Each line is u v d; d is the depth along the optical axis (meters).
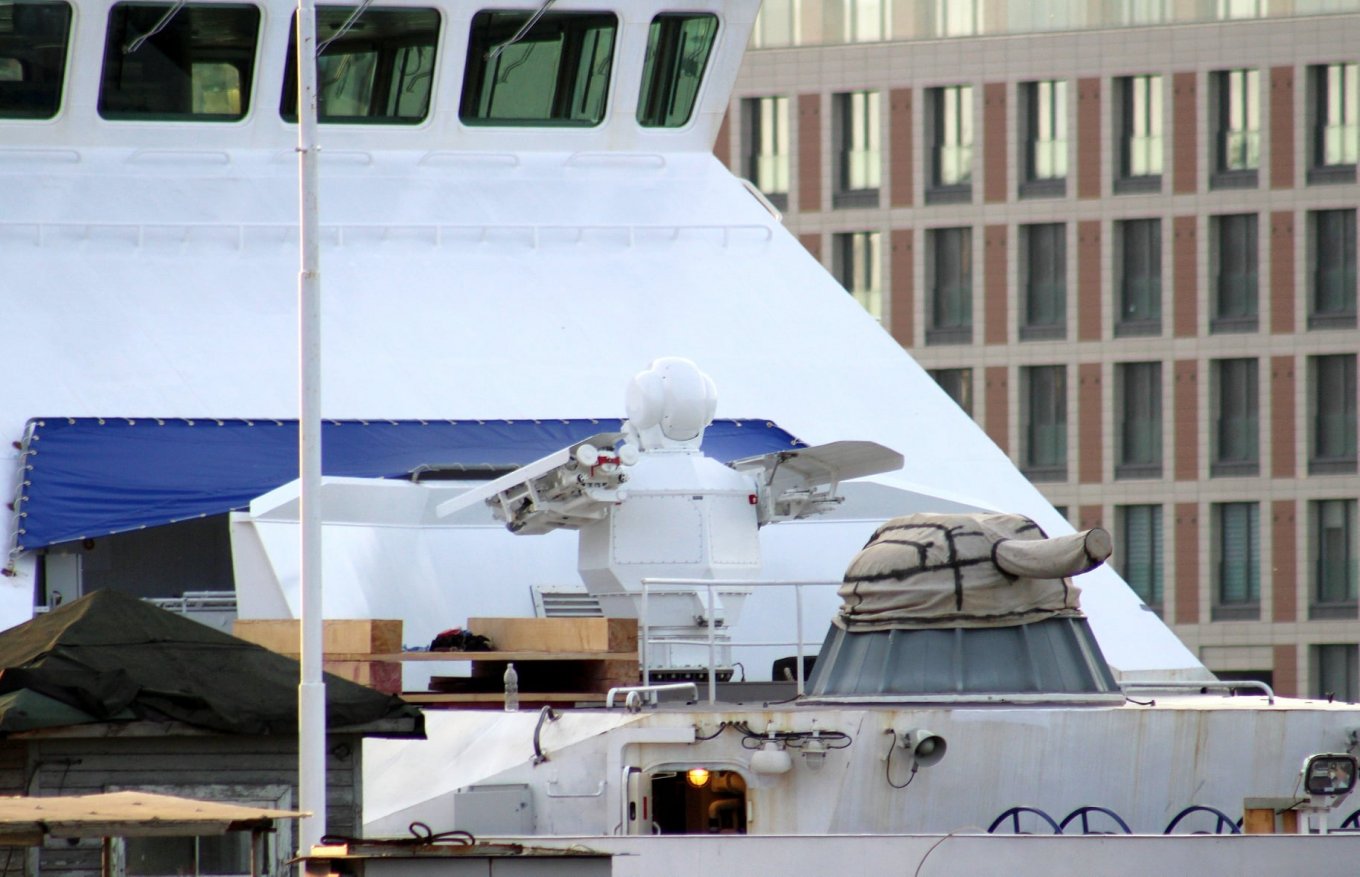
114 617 76.56
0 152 115.12
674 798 82.00
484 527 106.00
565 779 77.88
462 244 118.19
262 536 99.31
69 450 104.00
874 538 82.31
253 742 75.12
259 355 111.31
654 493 93.62
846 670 80.81
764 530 108.62
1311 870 70.69
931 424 116.38
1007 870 70.81
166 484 103.00
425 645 101.31
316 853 63.31
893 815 75.88
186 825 57.47
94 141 116.12
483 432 110.31
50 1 114.06
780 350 117.31
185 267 113.81
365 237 117.06
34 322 109.69
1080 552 76.62
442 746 82.88
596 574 93.88
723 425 112.69
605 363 115.06
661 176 123.00
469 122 120.94
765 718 76.12
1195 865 70.56
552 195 120.62
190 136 117.12
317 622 77.00
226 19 116.69
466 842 67.38
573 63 121.62
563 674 94.06
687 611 92.75
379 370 111.88
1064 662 79.75
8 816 56.94
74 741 73.25
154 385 108.62
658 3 121.19
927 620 79.44
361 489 102.62
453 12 118.25
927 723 75.62
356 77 119.06
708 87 123.75
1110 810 76.56
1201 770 77.12
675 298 118.50
